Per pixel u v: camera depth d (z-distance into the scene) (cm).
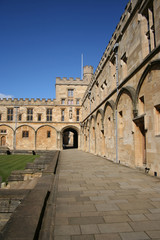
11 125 3584
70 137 7562
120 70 1247
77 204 433
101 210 396
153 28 846
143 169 877
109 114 1500
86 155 2030
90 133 2519
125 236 291
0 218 440
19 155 2481
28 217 305
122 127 1248
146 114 827
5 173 1148
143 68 877
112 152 1400
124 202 446
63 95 3847
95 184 631
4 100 3681
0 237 243
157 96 749
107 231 307
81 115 3797
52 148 3591
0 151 2622
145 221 343
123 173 845
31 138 3591
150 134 794
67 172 878
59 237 289
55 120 3709
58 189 564
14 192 471
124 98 1141
